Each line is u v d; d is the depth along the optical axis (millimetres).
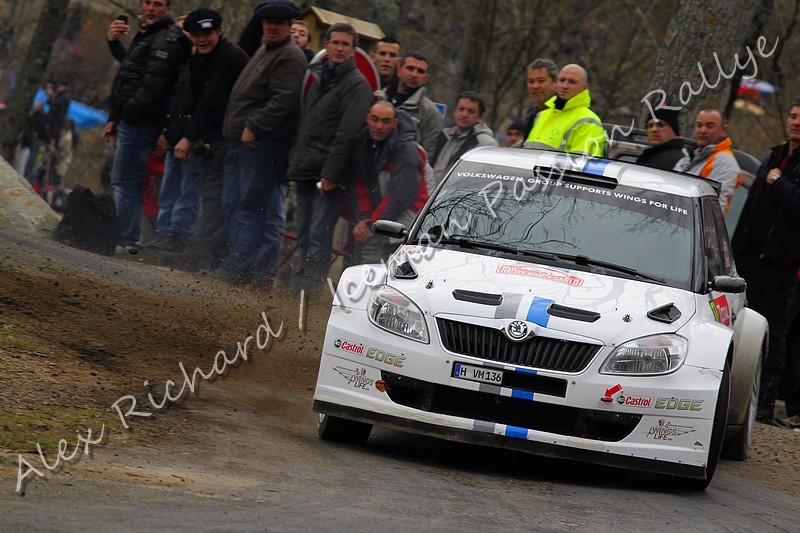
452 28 57344
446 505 12336
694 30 31859
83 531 9688
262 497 11672
